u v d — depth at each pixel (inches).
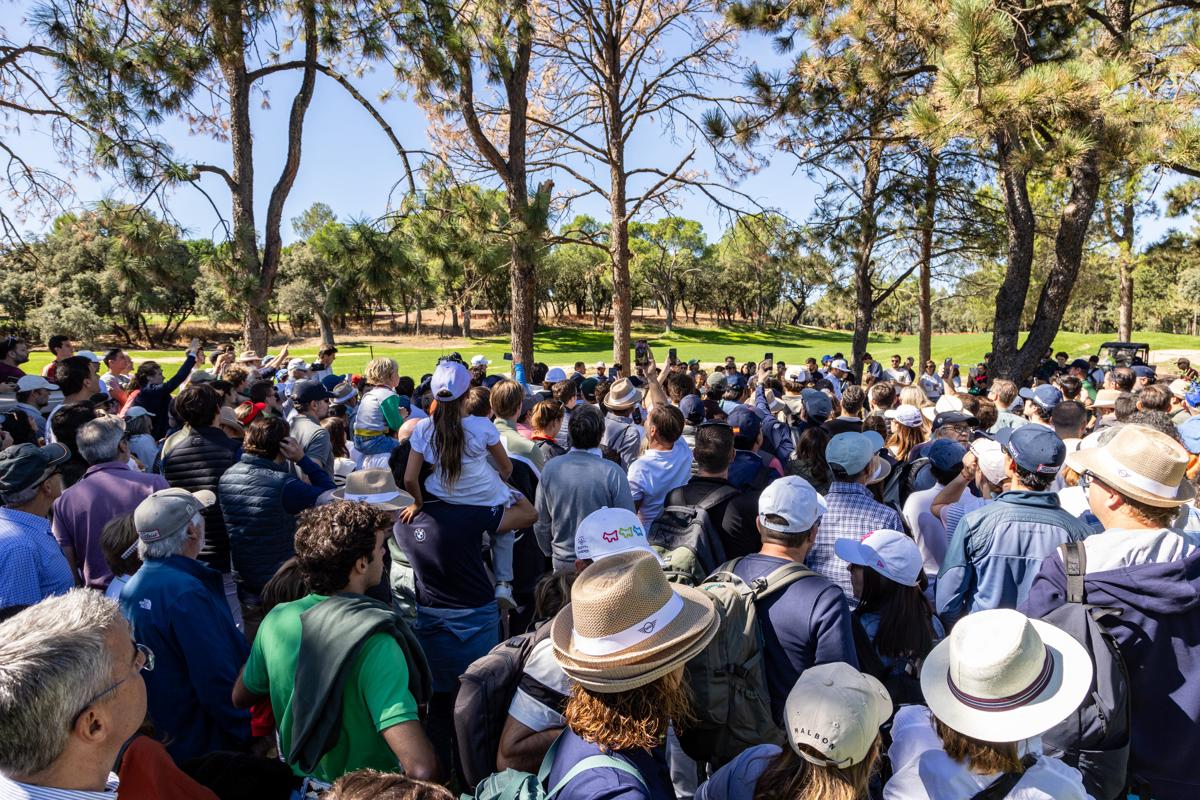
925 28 494.0
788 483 118.0
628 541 113.7
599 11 679.7
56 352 338.0
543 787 78.5
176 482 193.2
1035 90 346.6
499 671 94.0
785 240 724.0
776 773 73.0
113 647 66.0
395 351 2568.9
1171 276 3016.7
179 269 469.7
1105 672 92.2
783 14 617.6
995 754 74.1
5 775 60.0
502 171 565.0
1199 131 353.4
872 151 773.9
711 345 3437.5
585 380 378.3
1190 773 93.0
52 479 146.7
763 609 109.5
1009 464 137.1
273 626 105.5
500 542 186.2
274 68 551.2
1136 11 573.3
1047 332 561.0
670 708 77.0
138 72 438.0
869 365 841.5
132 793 76.2
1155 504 102.9
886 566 119.3
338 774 97.3
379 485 152.5
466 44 490.3
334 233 465.4
